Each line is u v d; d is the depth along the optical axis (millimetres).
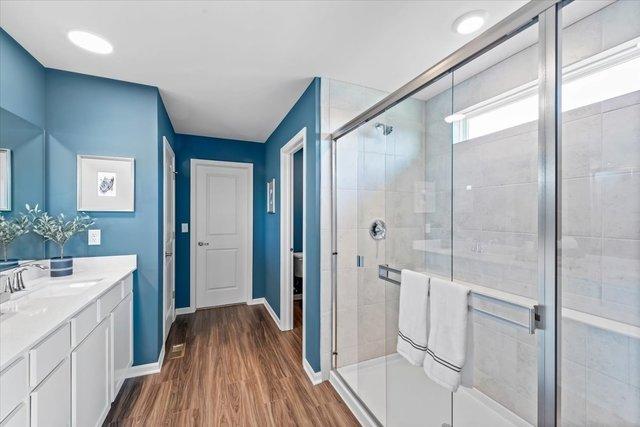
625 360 1175
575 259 1336
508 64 1619
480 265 1728
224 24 1486
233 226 3865
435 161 1846
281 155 3043
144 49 1711
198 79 2094
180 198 3537
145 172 2168
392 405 1648
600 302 1259
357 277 2166
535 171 1489
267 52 1753
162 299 2395
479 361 1581
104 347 1559
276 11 1389
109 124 2070
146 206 2172
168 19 1441
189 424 1645
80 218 1987
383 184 1996
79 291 1634
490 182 1699
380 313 1920
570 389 1355
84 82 2012
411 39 1631
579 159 1323
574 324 1337
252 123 3133
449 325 1213
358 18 1446
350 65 1911
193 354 2480
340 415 1734
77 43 1642
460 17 1445
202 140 3654
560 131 951
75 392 1240
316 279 2111
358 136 2129
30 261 1818
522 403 1517
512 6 1364
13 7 1339
